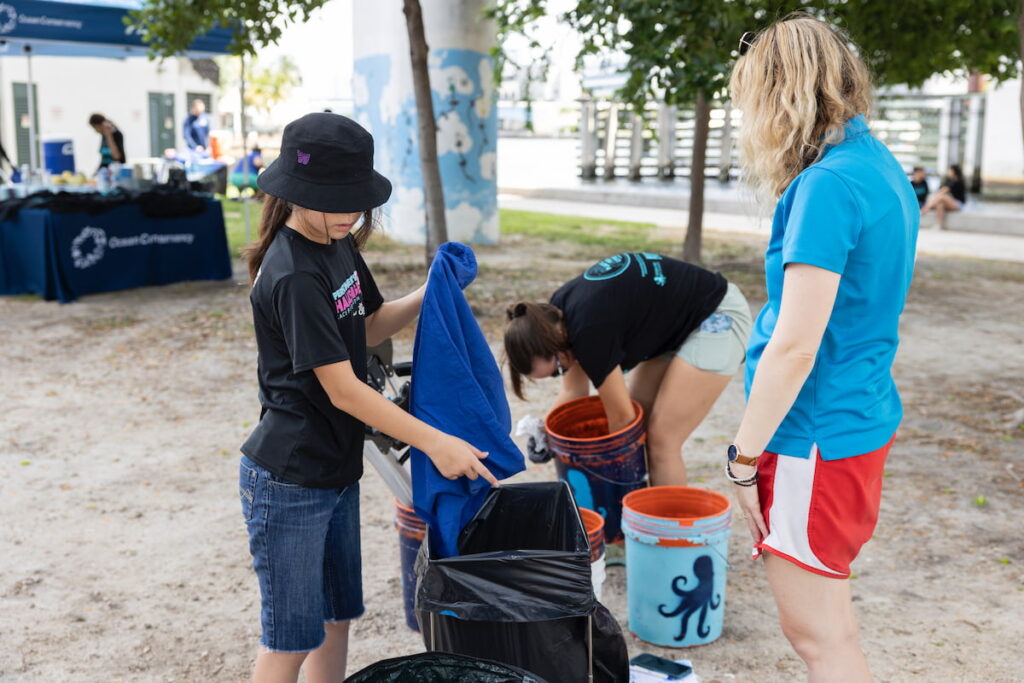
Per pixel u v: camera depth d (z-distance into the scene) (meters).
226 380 6.93
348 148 2.11
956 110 22.47
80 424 5.90
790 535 2.17
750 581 3.83
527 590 2.26
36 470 5.09
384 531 4.34
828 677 2.21
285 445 2.23
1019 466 5.16
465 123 13.72
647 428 3.89
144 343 7.99
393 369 2.78
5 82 21.92
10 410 6.17
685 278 3.72
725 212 21.97
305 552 2.29
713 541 3.23
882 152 2.17
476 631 2.30
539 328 3.53
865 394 2.13
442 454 2.27
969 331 8.93
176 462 5.23
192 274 10.85
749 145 2.22
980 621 3.48
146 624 3.48
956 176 19.39
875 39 9.80
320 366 2.12
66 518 4.45
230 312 9.16
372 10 13.70
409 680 2.12
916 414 6.20
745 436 2.12
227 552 4.10
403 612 3.60
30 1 9.87
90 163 23.91
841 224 2.02
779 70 2.15
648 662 3.06
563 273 11.56
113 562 3.99
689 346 3.72
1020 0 6.11
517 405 6.35
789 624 2.26
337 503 2.39
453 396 2.35
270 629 2.34
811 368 2.06
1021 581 3.79
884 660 3.21
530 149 43.41
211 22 9.72
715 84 8.49
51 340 8.05
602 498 3.76
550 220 19.03
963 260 14.09
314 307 2.13
